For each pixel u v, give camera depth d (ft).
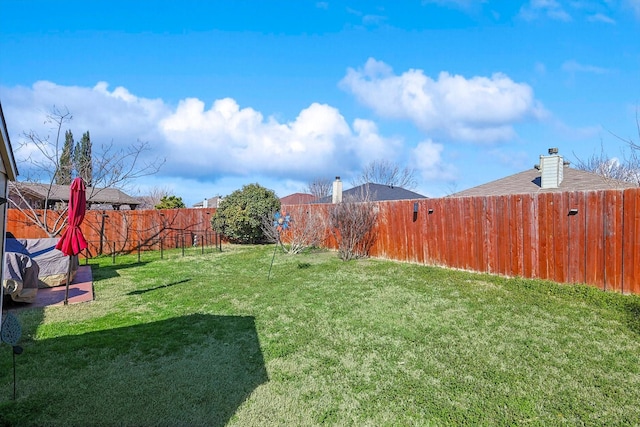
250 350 15.14
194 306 21.62
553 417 10.18
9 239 26.58
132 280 29.58
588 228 22.52
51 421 10.02
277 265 35.83
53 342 15.76
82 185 23.15
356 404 11.08
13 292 20.62
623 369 12.91
